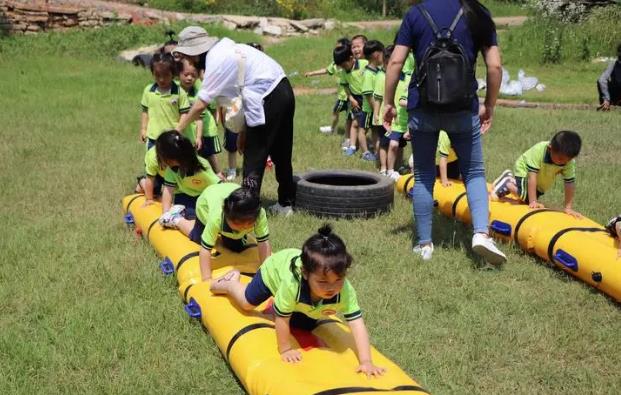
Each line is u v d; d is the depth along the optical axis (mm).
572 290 4867
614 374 3822
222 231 4336
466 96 4871
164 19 22219
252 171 5973
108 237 5777
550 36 19688
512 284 4984
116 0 24500
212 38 6129
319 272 3121
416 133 5234
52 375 3727
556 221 5414
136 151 9156
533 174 5734
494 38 5012
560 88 15852
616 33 19641
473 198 5199
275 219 6312
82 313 4367
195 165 5289
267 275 3600
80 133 10320
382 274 5094
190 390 3604
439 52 4848
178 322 4262
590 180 7676
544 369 3816
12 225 6188
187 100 6648
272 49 20062
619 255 4730
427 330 4234
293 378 3160
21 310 4504
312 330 3701
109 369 3801
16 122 10961
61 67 17297
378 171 8375
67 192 7219
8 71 16312
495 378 3771
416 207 5402
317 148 9445
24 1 20812
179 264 4672
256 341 3533
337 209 6371
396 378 3199
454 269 5223
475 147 5172
